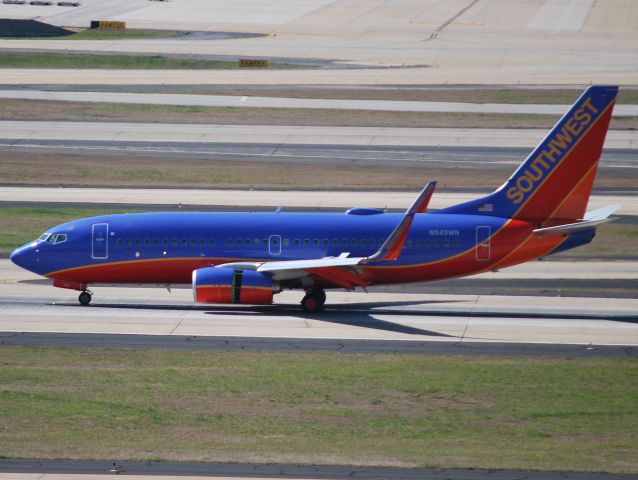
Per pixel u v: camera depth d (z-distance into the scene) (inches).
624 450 5940.0
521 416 6614.2
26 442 5910.4
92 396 6899.6
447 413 6663.4
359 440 6087.6
